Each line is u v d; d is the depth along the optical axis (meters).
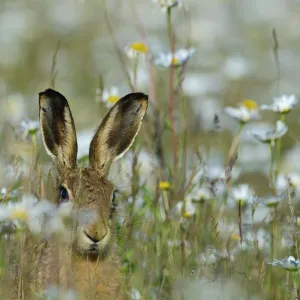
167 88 17.09
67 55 22.91
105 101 13.30
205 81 18.34
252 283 10.39
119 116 10.98
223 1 27.25
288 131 17.61
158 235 11.16
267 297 10.66
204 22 24.08
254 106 14.38
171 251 10.56
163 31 23.84
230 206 13.02
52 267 9.99
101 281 10.05
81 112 18.80
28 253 10.32
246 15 26.73
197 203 12.09
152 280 10.72
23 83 20.80
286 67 22.61
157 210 11.59
